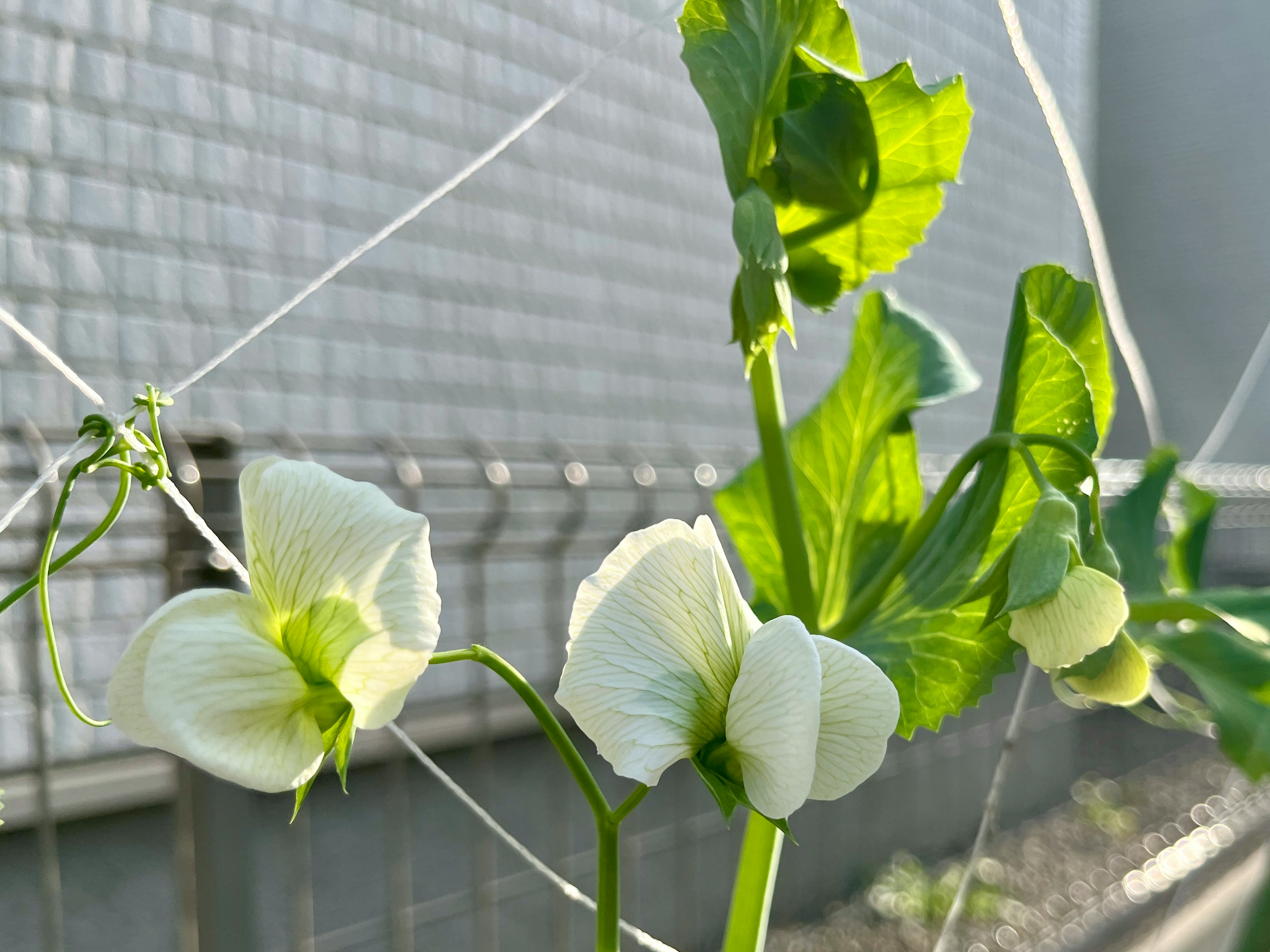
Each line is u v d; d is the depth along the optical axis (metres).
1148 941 0.73
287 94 0.89
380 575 0.12
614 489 0.54
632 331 1.20
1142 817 1.05
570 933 0.69
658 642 0.13
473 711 0.86
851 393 0.25
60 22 0.75
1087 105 1.93
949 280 1.52
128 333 0.79
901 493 0.24
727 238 1.32
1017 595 0.15
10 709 0.71
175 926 0.67
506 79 1.07
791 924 0.78
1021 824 1.03
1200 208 1.93
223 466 0.35
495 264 1.06
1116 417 1.99
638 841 0.75
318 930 0.67
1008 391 0.19
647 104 1.22
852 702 0.12
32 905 0.68
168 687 0.11
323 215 0.92
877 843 0.89
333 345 0.93
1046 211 1.75
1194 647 0.25
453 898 0.58
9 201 0.73
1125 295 2.00
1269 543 1.12
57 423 0.75
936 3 1.42
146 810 0.83
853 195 0.20
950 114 0.19
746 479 0.25
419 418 1.00
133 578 0.77
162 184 0.81
